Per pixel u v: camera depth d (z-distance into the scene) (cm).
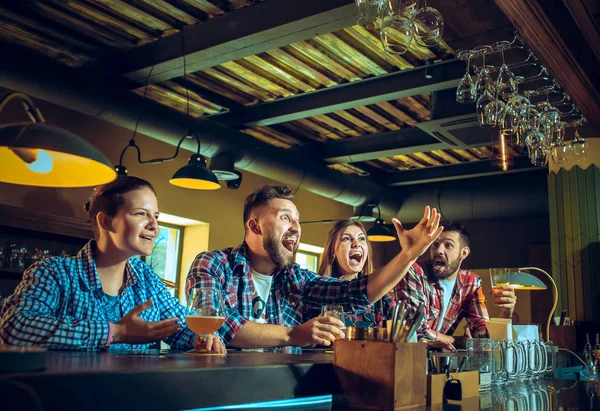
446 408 121
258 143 560
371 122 587
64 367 87
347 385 120
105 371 83
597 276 441
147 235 180
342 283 214
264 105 540
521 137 339
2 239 419
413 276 302
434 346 247
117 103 436
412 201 761
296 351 183
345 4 327
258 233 219
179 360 112
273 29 355
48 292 165
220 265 213
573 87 339
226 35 375
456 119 501
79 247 468
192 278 206
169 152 591
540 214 675
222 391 98
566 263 455
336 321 179
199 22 391
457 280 338
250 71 467
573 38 311
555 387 185
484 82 301
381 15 204
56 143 132
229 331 182
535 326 221
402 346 118
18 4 371
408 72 458
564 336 363
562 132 369
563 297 453
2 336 145
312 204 763
